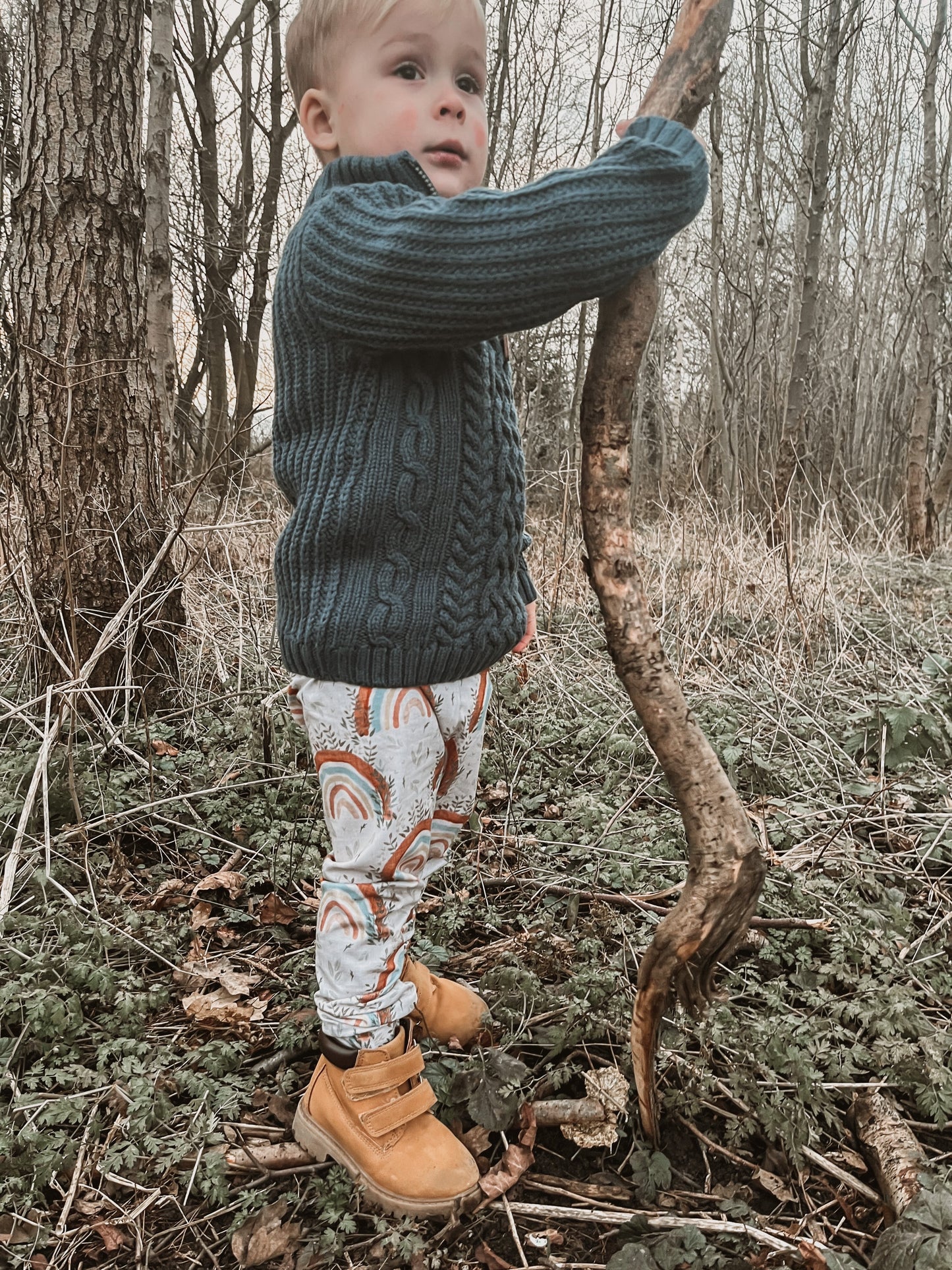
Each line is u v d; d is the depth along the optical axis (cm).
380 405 125
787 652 371
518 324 116
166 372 479
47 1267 127
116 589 298
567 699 333
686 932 132
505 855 238
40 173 284
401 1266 129
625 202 112
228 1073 162
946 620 448
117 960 191
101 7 283
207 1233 136
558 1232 135
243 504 432
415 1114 141
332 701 133
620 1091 154
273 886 223
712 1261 125
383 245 113
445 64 127
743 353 965
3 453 278
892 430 1008
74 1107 149
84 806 239
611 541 130
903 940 196
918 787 272
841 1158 146
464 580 132
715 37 121
